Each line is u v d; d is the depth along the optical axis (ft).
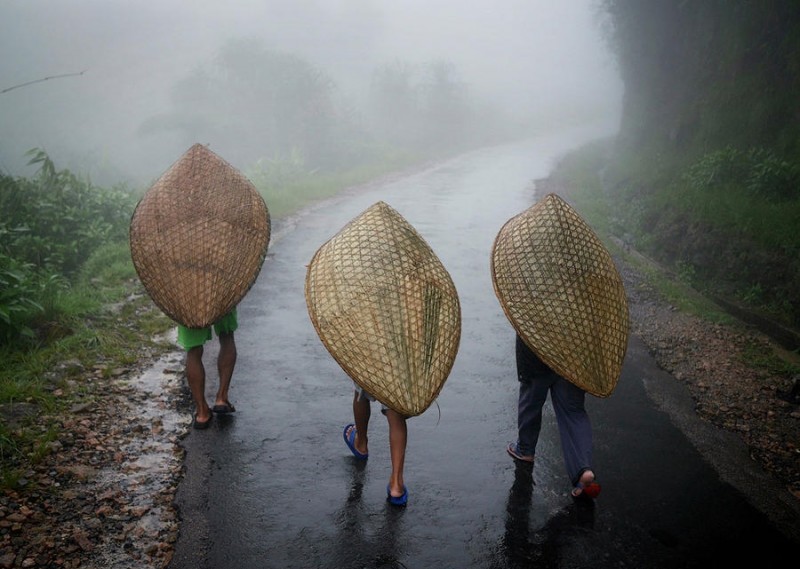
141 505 10.81
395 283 10.59
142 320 19.58
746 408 15.71
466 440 13.78
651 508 11.53
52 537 9.78
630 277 27.50
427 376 10.42
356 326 10.43
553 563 9.97
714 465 13.11
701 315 22.38
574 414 11.48
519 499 11.64
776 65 34.47
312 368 17.22
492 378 17.20
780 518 11.44
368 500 11.37
